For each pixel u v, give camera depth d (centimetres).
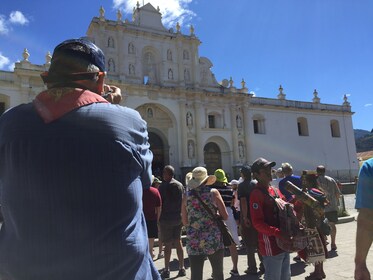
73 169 167
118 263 169
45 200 165
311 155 3897
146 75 3231
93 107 181
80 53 199
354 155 4209
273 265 441
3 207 177
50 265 163
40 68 2670
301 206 589
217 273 509
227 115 3478
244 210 723
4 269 170
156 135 3194
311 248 584
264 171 461
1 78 2570
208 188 530
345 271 693
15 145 172
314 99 4088
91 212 166
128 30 3123
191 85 3362
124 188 175
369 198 265
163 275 741
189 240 512
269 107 3722
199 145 3222
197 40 3444
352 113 4303
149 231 778
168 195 768
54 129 173
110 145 173
